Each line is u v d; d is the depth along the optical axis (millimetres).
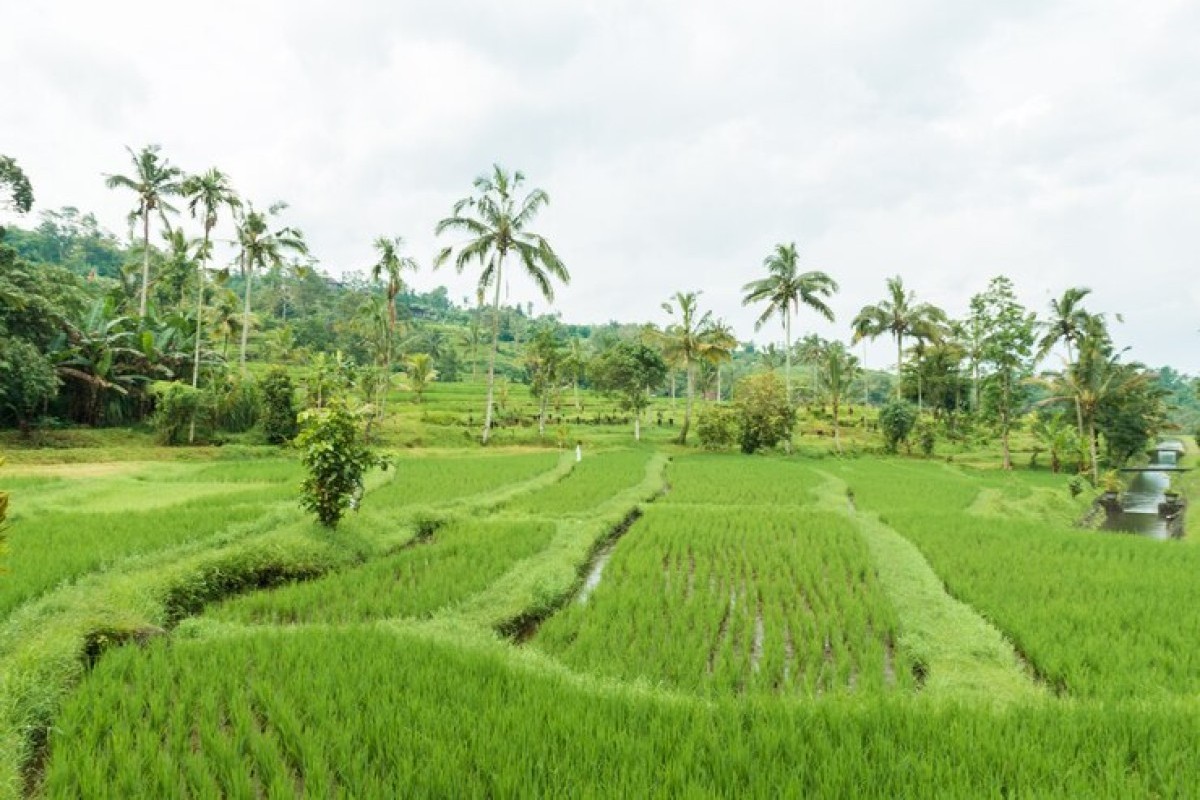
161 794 5148
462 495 21625
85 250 105812
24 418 31188
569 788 5184
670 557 14438
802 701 6816
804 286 47125
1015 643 9336
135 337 39094
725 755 5645
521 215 40938
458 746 5754
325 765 5457
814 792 5312
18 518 14852
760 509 20375
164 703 6527
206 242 41219
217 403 36656
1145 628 9484
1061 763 5562
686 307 49594
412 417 53469
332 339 90438
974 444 56688
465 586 11438
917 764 5523
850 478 32188
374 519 15828
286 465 27984
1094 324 45812
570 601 11609
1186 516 26469
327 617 10375
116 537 12906
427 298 183000
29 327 33062
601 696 6879
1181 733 6012
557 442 46125
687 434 56781
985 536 16422
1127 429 47375
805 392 87500
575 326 190250
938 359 63906
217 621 9398
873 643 9000
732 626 9883
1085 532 17172
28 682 6500
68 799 5020
